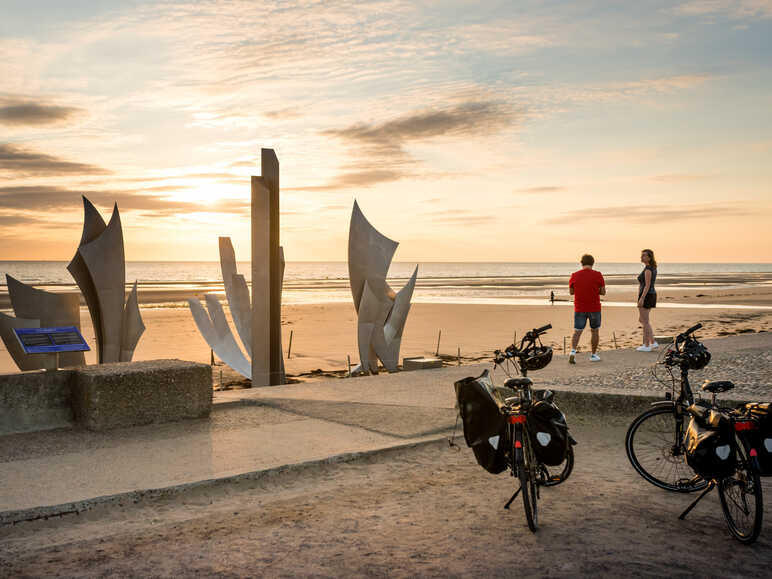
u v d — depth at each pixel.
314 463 5.75
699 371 9.34
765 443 3.95
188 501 4.92
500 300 52.34
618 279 124.69
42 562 3.78
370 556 3.84
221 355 14.94
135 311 13.75
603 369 10.15
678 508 4.68
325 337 25.89
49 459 5.73
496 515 4.56
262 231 11.93
